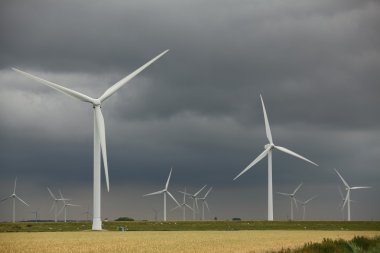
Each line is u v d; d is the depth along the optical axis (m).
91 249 54.41
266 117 130.00
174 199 141.00
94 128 101.31
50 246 58.28
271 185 131.75
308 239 72.50
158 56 103.88
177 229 116.12
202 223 125.75
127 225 119.19
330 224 128.50
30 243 63.16
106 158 94.00
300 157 126.69
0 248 55.41
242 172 122.19
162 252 51.28
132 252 51.31
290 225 125.44
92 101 97.75
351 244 52.56
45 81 96.06
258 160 127.25
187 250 53.31
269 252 47.88
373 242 57.97
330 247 49.53
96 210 101.75
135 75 101.62
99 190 101.94
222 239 71.81
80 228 111.00
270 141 129.75
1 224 113.50
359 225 128.25
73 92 97.25
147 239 71.44
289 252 46.50
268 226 124.00
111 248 55.59
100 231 99.00
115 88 99.94
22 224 114.44
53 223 118.19
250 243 63.69
